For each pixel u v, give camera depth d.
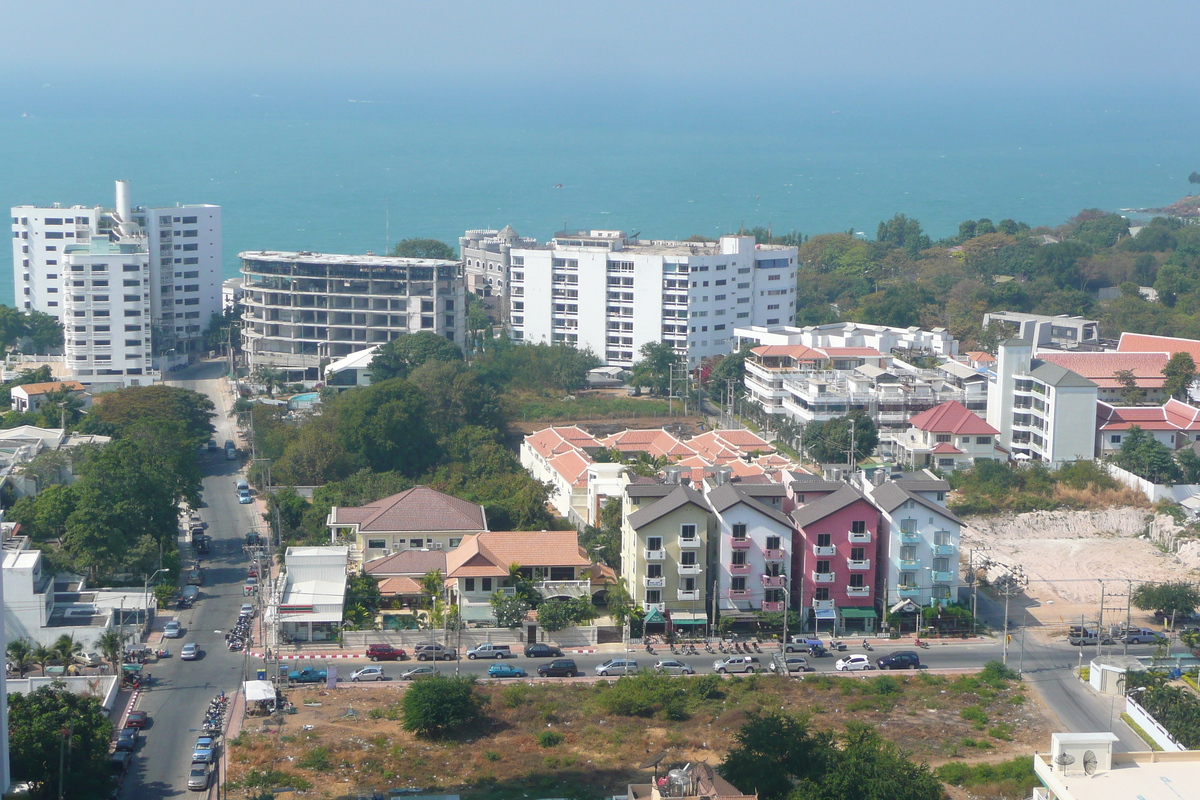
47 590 143.88
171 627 147.00
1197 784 87.06
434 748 121.94
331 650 145.12
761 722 114.00
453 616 148.50
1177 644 149.75
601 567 160.38
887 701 132.88
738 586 150.25
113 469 167.00
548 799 110.75
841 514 149.62
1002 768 116.81
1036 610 161.00
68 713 111.19
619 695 129.88
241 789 112.06
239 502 197.38
